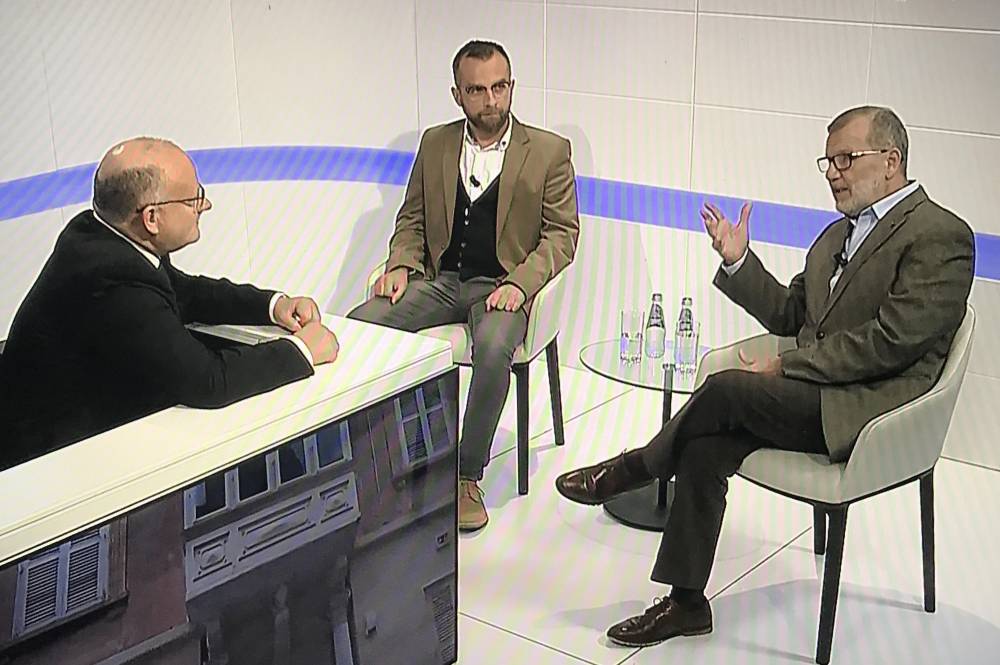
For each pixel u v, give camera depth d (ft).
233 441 6.09
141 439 6.02
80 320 6.58
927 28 10.29
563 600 9.02
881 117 8.25
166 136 12.78
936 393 7.79
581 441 11.72
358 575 7.02
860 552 9.66
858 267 8.33
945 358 8.13
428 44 13.32
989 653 8.30
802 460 8.08
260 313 7.70
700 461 8.18
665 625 8.33
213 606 6.17
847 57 10.83
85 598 5.53
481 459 10.02
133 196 6.75
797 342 8.98
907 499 10.52
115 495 5.57
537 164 10.86
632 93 12.28
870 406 8.00
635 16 12.00
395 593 7.36
